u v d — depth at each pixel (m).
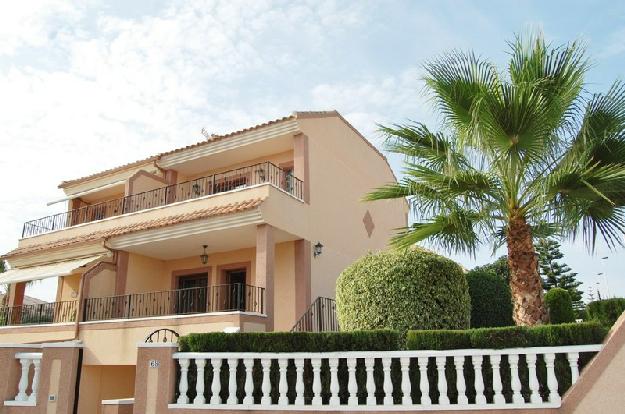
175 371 8.38
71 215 24.42
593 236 10.20
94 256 18.80
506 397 7.54
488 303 14.45
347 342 8.14
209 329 13.99
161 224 16.97
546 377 7.50
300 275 17.02
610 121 9.69
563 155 10.09
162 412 8.08
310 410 7.72
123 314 17.97
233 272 19.41
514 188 9.86
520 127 9.27
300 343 8.22
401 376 7.81
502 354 7.61
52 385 9.38
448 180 10.21
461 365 7.63
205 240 17.48
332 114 20.64
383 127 11.58
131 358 14.97
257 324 14.34
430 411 7.45
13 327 18.17
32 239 22.84
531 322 9.23
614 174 8.78
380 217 24.55
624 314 7.45
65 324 16.81
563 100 9.51
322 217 18.78
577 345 7.51
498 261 19.88
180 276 20.42
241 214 15.58
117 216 19.94
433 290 10.39
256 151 19.66
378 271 10.67
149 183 20.83
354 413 7.62
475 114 9.30
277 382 8.11
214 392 8.07
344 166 21.34
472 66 10.49
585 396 7.12
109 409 9.64
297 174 17.94
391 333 8.23
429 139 11.29
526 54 10.09
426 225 10.90
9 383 9.55
